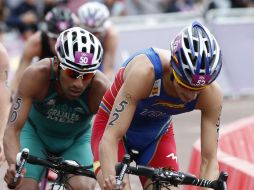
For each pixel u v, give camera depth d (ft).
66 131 33.81
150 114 29.73
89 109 32.65
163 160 30.96
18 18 77.00
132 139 30.86
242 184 34.96
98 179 28.58
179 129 67.05
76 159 33.78
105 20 52.75
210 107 28.43
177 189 29.25
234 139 46.55
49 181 37.76
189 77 26.02
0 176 47.09
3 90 32.76
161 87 28.07
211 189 27.76
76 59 30.04
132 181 48.34
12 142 31.35
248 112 74.28
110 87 30.07
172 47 26.76
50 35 44.50
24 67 45.44
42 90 32.01
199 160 40.16
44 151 34.09
